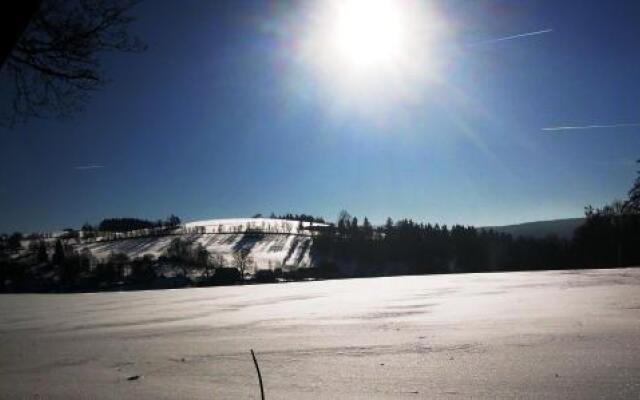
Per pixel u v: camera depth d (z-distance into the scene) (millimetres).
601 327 8898
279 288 30469
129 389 6023
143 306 18797
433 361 6801
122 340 10133
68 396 5805
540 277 27375
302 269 108125
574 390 5141
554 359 6520
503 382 5555
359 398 5254
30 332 12094
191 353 8297
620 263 55562
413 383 5730
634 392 4992
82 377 6809
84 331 11898
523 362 6445
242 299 21047
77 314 16438
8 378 6918
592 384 5305
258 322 12320
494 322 10242
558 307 12359
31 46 5484
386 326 10516
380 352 7637
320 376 6273
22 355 8758
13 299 26516
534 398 4969
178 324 12641
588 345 7320
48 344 9953
